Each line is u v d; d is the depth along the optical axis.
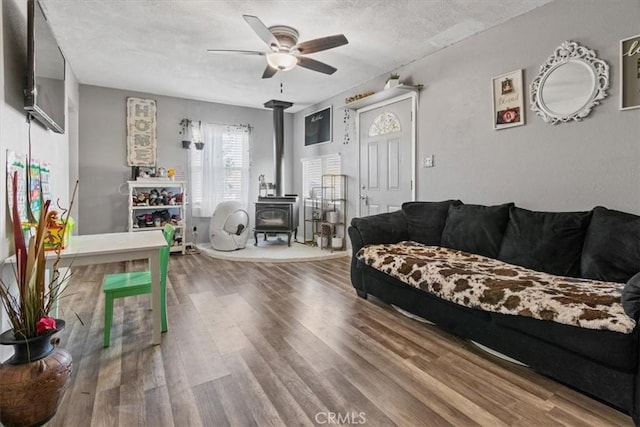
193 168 5.80
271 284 3.59
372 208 4.70
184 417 1.49
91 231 5.00
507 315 1.88
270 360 1.99
